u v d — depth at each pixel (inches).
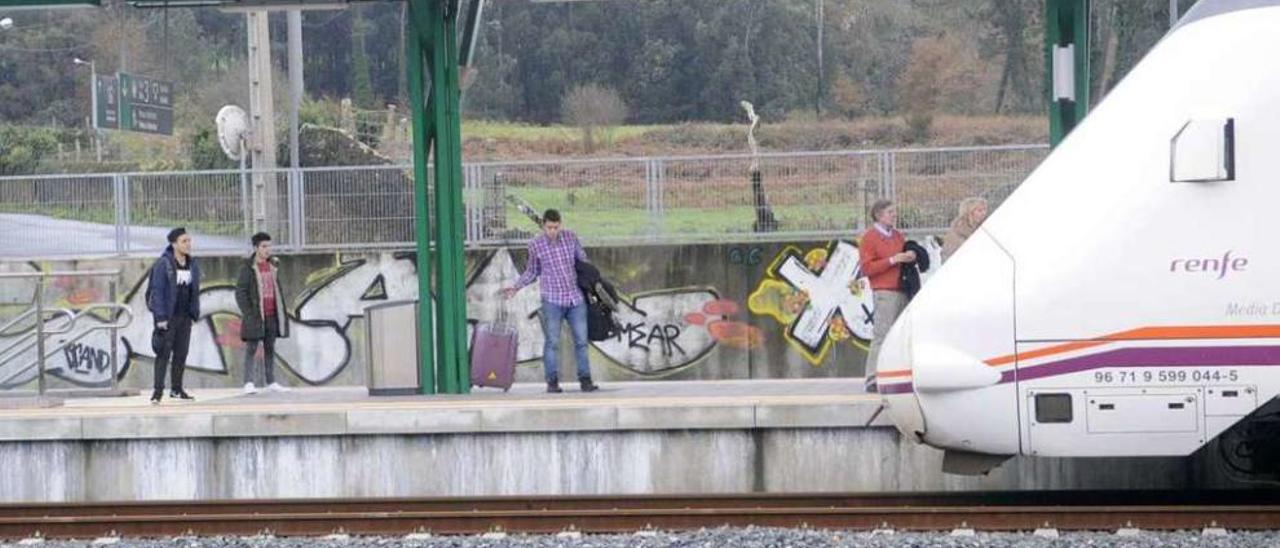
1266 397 635.5
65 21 3196.4
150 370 1312.7
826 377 1266.0
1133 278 644.1
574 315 991.0
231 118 1493.6
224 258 1310.3
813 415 775.1
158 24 3206.2
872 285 891.4
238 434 807.1
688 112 2935.5
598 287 995.9
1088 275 647.8
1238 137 640.4
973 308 658.8
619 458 789.9
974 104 2847.0
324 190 1338.6
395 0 977.5
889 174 1322.6
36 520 700.7
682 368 1274.6
